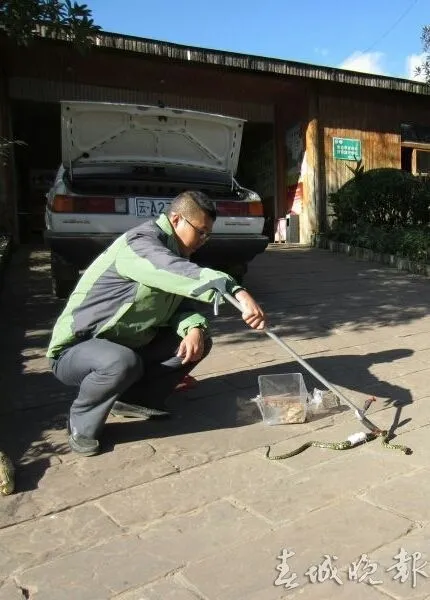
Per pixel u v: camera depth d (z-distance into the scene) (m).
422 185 11.84
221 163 6.87
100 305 3.16
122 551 2.36
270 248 12.09
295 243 13.03
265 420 3.61
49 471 3.00
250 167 15.10
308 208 12.90
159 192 6.25
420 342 5.38
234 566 2.26
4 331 5.43
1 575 2.22
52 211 5.71
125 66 11.34
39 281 7.57
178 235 3.21
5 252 8.26
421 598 2.08
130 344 3.34
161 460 3.12
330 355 4.96
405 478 2.91
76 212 5.72
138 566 2.27
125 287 3.12
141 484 2.88
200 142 6.64
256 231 6.42
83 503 2.72
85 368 3.10
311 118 12.67
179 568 2.26
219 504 2.70
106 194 5.84
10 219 10.70
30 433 3.43
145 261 3.01
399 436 3.42
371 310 6.64
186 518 2.60
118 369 3.02
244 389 4.17
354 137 13.24
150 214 5.91
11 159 10.72
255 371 4.53
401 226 11.59
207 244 6.04
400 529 2.48
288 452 3.21
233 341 5.29
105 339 3.21
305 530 2.49
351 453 3.21
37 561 2.30
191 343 3.20
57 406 3.81
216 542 2.42
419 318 6.30
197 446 3.29
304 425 3.58
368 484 2.86
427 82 10.80
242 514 2.62
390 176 11.73
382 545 2.37
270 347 5.13
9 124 10.75
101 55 10.70
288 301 6.98
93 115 6.11
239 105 13.38
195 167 6.79
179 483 2.89
